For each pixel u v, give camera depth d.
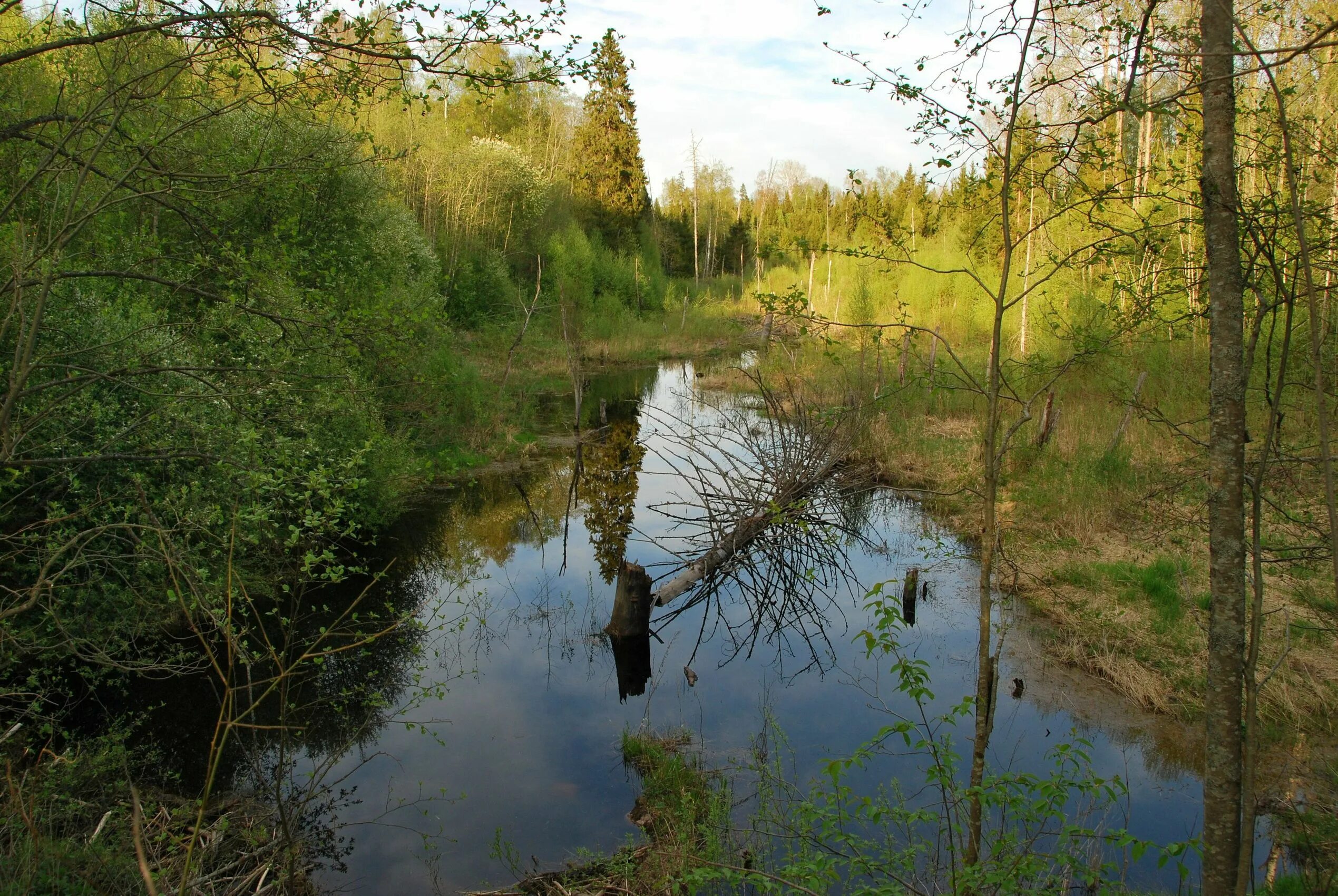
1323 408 2.36
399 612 7.96
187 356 5.71
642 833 4.90
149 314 6.12
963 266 22.50
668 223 52.44
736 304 42.53
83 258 5.86
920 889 3.78
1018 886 3.17
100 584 5.70
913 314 23.27
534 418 18.34
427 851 4.70
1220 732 2.51
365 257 12.33
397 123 22.50
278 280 5.61
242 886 4.14
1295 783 5.02
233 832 4.62
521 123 37.19
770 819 4.55
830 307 27.05
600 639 7.75
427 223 23.98
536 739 5.94
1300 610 6.62
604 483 13.65
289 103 5.04
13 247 4.73
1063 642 7.18
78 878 3.52
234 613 6.62
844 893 4.08
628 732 5.99
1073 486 10.11
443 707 6.40
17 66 6.16
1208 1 2.38
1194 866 4.42
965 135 3.16
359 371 6.55
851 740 5.87
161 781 5.11
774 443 12.39
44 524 4.44
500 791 5.31
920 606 8.40
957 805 3.73
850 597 8.93
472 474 13.52
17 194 4.32
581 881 4.43
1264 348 7.02
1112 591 7.79
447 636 7.69
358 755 5.70
